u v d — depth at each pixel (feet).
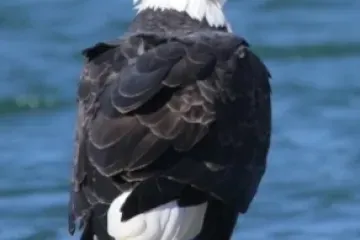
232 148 41.19
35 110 75.36
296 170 66.54
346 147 68.69
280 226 61.16
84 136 41.45
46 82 77.77
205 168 40.22
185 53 41.45
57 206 63.87
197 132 40.24
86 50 42.75
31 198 64.80
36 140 71.15
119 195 39.65
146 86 40.22
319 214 62.28
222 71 41.78
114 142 39.86
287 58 80.94
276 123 71.72
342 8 88.43
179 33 43.57
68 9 89.40
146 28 44.65
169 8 45.09
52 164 68.08
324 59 80.79
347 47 81.76
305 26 85.56
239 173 41.22
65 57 81.56
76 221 40.91
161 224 39.40
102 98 41.22
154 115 40.04
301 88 75.92
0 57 81.51
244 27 85.76
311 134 70.28
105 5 89.86
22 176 66.90
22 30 86.17
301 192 64.34
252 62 43.19
